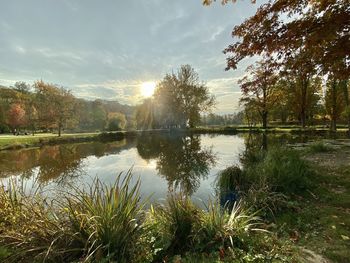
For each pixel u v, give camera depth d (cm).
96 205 247
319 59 428
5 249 230
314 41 371
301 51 439
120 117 4494
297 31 392
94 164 1248
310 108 3175
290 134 2488
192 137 2972
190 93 3781
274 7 411
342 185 487
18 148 1998
